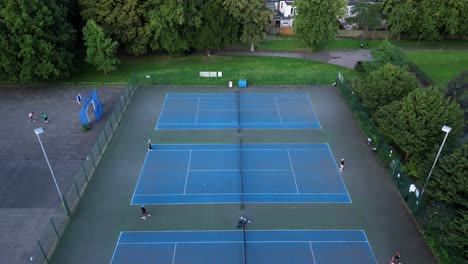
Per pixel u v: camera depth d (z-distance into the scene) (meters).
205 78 57.75
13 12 47.34
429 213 29.22
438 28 69.12
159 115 48.12
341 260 29.03
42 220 32.06
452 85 43.41
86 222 32.16
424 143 35.19
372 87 42.97
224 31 63.00
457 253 27.41
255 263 28.67
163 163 39.31
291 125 46.19
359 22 72.25
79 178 35.91
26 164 38.53
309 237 30.91
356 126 46.12
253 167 38.81
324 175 37.75
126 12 58.28
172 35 62.09
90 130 44.47
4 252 29.08
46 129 44.41
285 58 65.94
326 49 69.75
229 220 32.44
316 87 55.84
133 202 34.28
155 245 30.12
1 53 48.66
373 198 34.94
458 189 28.55
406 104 36.81
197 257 29.19
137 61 64.62
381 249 29.94
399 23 67.81
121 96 49.88
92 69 60.38
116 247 29.97
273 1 83.50
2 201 33.91
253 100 52.06
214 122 46.69
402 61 54.28
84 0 57.62
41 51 49.81
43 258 28.34
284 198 34.81
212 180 36.91
